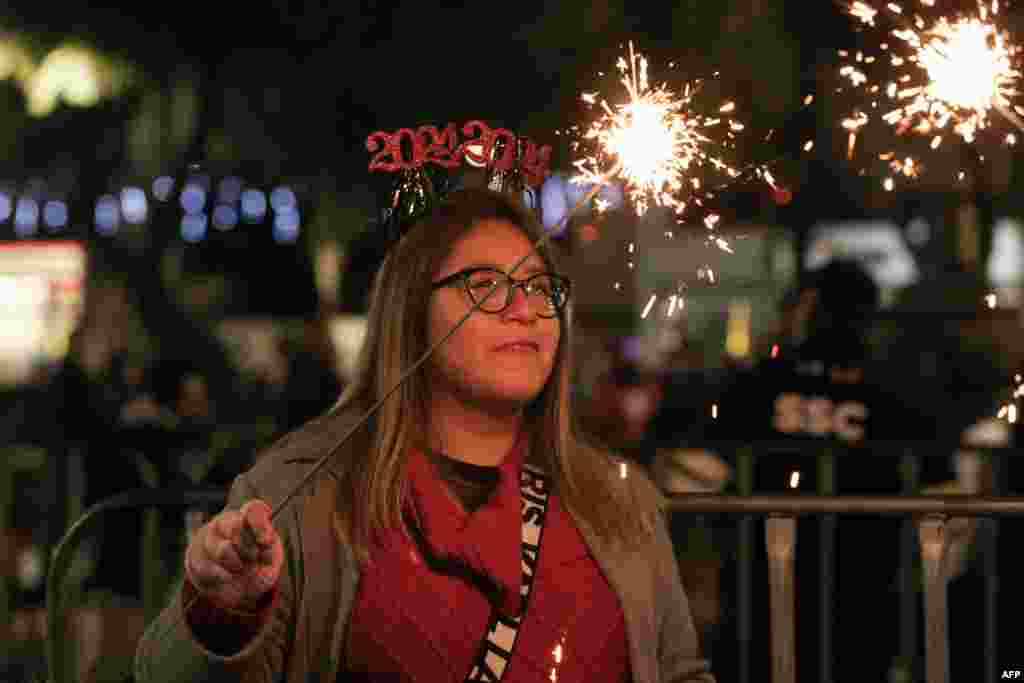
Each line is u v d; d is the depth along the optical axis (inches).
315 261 625.9
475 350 135.3
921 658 261.7
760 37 415.5
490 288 134.6
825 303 289.9
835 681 265.0
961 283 537.3
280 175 524.4
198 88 481.4
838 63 388.8
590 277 431.8
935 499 167.6
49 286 538.9
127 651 195.6
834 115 403.9
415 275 138.1
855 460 283.4
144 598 219.5
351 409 141.1
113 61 467.2
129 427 362.9
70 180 568.4
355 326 639.8
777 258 581.3
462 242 137.6
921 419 293.7
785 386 289.9
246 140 494.3
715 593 278.2
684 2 440.5
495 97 484.4
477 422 137.8
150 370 452.1
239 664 118.8
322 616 130.7
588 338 510.6
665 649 142.3
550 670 129.0
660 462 297.6
